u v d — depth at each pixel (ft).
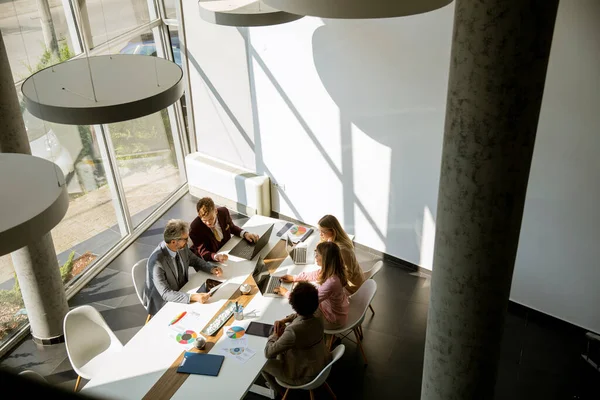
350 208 23.36
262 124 24.54
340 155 22.54
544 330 19.13
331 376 17.34
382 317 19.93
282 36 21.95
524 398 16.51
